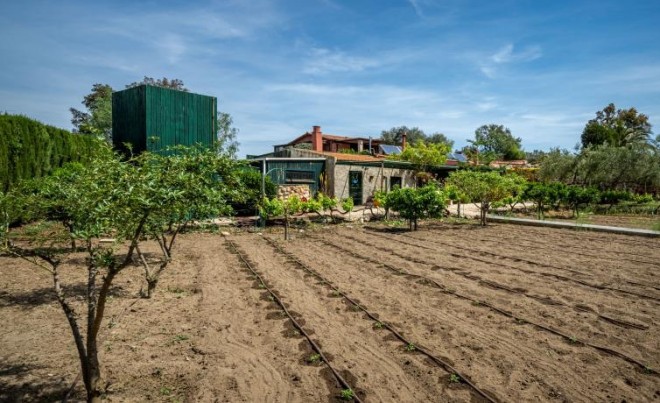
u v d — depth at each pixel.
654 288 8.45
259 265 10.49
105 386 4.45
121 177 3.47
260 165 21.72
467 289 8.45
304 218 20.20
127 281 8.55
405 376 4.88
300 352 5.48
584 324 6.53
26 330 5.87
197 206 4.09
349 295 7.97
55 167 15.91
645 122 58.12
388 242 14.43
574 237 15.55
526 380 4.80
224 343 5.69
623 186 32.06
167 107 15.91
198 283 8.60
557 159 31.48
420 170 29.16
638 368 5.09
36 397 4.20
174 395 4.36
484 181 18.69
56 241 4.46
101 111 38.47
